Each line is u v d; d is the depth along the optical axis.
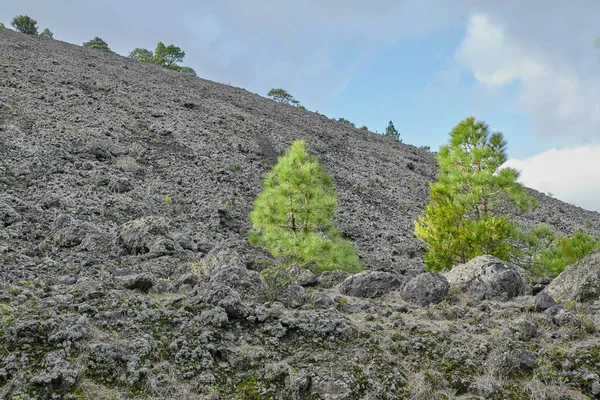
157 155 18.42
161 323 4.80
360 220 17.92
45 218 10.16
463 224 10.06
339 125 42.75
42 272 6.88
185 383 4.00
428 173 32.41
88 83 26.62
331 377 4.07
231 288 5.46
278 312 5.32
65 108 20.28
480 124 13.20
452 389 4.19
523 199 12.67
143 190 14.33
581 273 6.26
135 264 7.80
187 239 9.34
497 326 5.28
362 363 4.44
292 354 4.58
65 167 14.06
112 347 4.19
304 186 10.25
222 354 4.42
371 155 32.19
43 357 3.96
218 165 19.34
